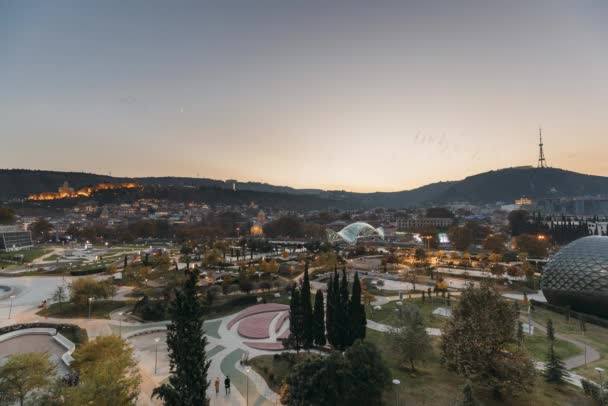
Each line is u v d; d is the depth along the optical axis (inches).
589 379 1891.0
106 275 5049.2
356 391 1494.8
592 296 3014.3
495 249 6948.8
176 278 4234.7
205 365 1362.0
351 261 6122.1
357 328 2194.9
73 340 2459.4
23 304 3528.5
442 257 6550.2
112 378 1441.9
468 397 1238.9
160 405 1653.5
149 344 2463.1
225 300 3467.0
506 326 1702.8
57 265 5930.1
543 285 3467.0
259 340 2564.0
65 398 1316.4
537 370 1859.0
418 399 1636.3
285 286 4173.2
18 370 1421.0
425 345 1926.7
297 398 1494.8
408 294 3932.1
